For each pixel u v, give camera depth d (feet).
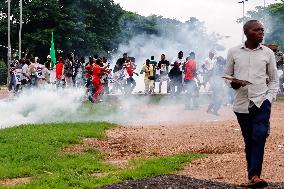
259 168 23.26
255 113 23.53
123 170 30.78
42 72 85.46
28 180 29.94
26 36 213.05
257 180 23.06
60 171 31.55
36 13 216.74
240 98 23.85
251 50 23.80
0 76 184.34
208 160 32.86
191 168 30.60
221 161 32.17
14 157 35.40
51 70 89.51
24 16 213.87
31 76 84.53
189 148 38.78
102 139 43.09
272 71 23.71
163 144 40.88
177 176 26.35
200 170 29.86
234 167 30.07
